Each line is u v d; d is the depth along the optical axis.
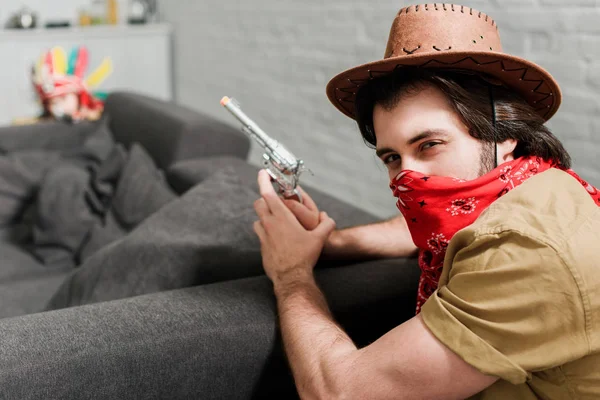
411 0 2.04
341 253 1.19
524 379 0.73
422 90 0.84
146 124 2.27
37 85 2.99
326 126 2.62
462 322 0.75
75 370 0.87
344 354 0.83
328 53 2.52
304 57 2.69
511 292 0.72
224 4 3.27
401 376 0.77
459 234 0.79
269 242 1.09
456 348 0.74
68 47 3.66
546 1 1.65
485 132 0.84
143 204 1.87
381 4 2.19
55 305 1.39
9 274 1.95
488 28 0.90
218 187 1.38
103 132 2.48
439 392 0.76
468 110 0.83
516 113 0.86
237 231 1.28
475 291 0.75
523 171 0.86
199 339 0.94
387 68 0.87
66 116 2.90
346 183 2.55
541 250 0.71
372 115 0.94
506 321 0.73
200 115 2.18
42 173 2.38
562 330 0.71
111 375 0.89
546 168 0.88
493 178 0.84
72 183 2.09
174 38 3.92
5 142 2.62
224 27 3.32
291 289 1.01
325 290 1.09
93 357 0.88
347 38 2.40
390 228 1.25
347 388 0.80
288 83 2.84
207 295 1.06
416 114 0.84
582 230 0.73
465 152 0.84
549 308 0.71
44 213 2.05
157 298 1.04
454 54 0.81
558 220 0.74
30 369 0.84
